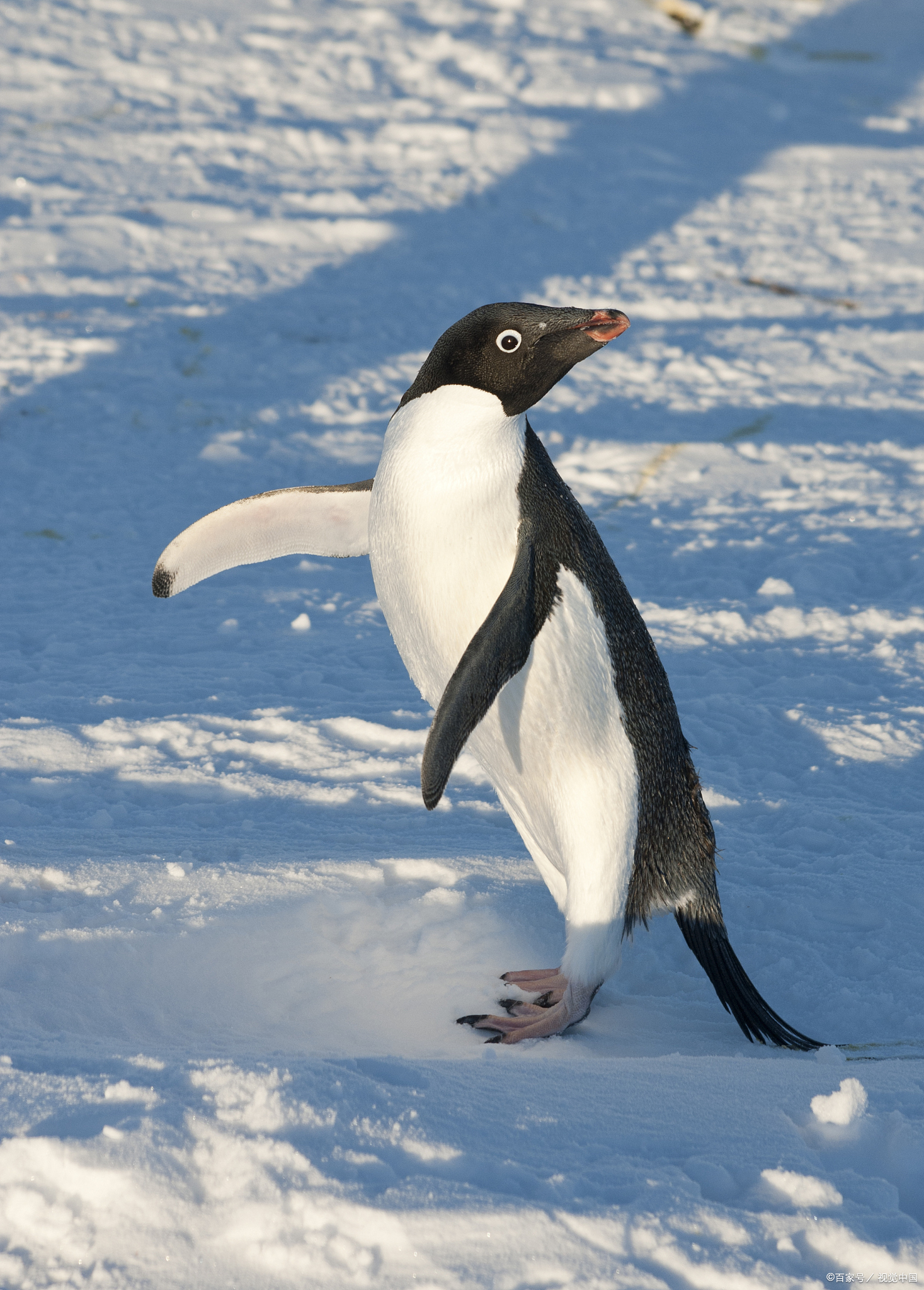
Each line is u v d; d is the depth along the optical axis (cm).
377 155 3819
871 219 3778
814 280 3256
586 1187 455
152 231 3005
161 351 2436
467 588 734
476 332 697
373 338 2623
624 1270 411
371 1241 418
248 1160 445
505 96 4466
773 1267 416
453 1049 731
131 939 773
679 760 817
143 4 4659
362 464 2045
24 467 1959
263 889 857
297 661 1413
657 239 3488
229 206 3241
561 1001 773
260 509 880
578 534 761
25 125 3547
